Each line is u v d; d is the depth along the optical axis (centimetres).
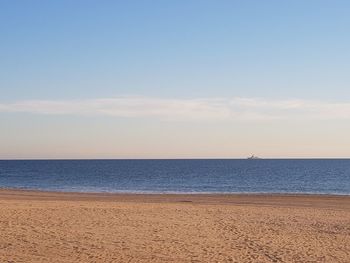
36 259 1212
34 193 3875
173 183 6353
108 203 2636
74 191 4609
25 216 1902
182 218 2000
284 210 2434
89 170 11069
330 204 2983
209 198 3444
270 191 4944
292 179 7394
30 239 1460
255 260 1260
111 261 1212
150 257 1267
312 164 16050
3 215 1903
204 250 1370
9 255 1248
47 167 13212
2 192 3856
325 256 1322
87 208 2239
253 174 9000
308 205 2880
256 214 2208
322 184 6228
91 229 1664
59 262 1188
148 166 14212
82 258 1237
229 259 1262
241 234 1648
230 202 3052
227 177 7969
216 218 2033
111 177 7950
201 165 15300
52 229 1639
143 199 3297
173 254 1309
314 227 1833
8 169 11669
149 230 1677
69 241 1448
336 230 1766
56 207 2248
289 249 1406
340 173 9338
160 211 2223
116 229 1678
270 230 1745
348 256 1325
